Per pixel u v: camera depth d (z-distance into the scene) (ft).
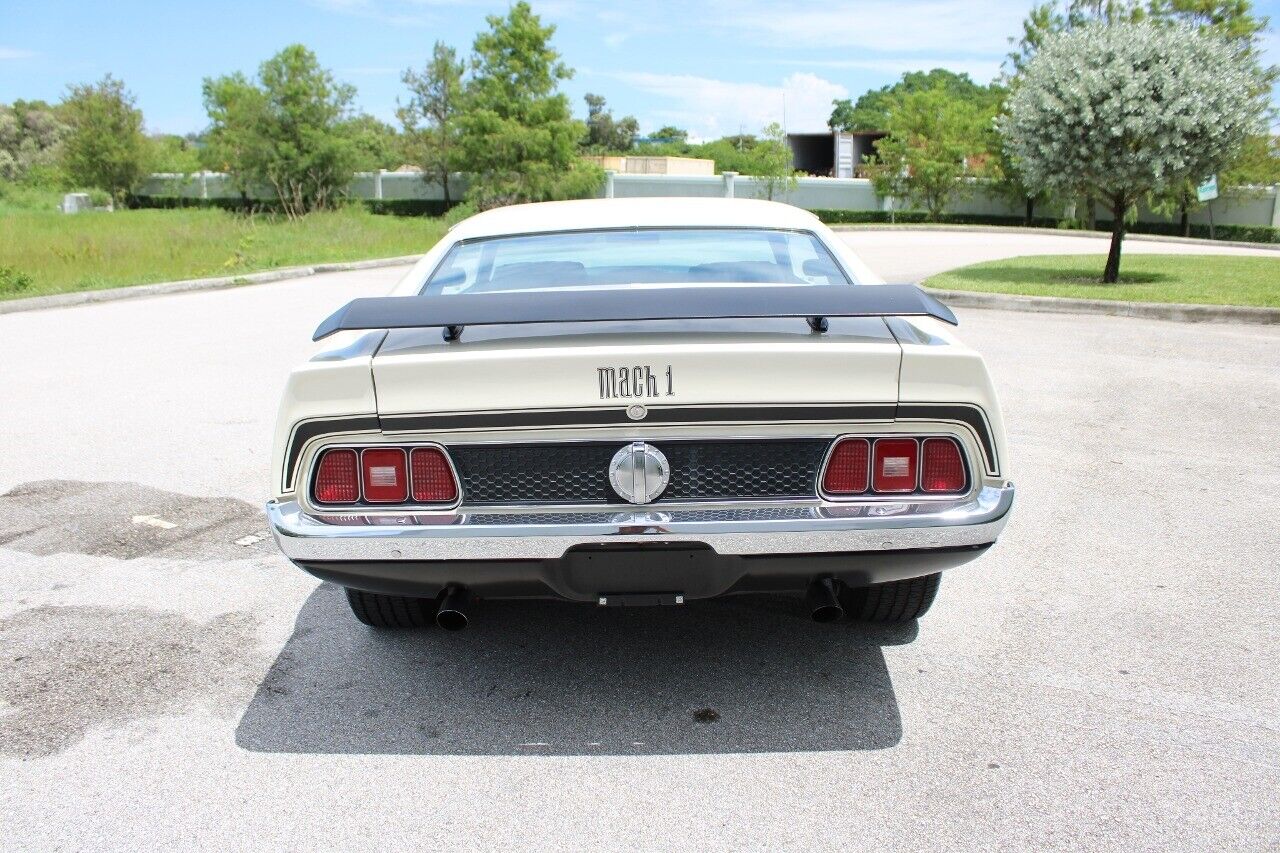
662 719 9.71
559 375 8.24
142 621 12.01
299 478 8.67
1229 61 40.78
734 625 11.83
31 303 40.73
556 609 12.38
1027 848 7.69
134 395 23.67
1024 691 10.14
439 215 124.77
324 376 8.41
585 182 110.42
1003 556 13.80
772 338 8.67
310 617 12.15
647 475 8.44
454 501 8.61
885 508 8.57
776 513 8.52
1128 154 40.98
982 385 8.46
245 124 118.93
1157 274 47.78
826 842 7.80
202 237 70.18
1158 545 14.12
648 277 11.12
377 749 9.26
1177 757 8.91
